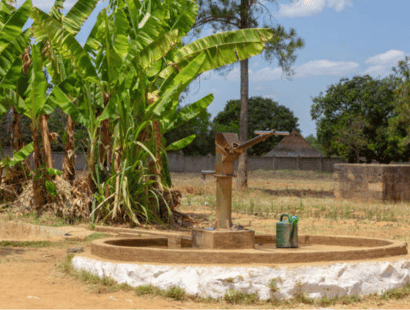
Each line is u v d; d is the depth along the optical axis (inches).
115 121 483.5
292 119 2486.5
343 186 813.2
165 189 471.2
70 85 466.6
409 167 780.6
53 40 402.0
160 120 482.3
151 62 432.5
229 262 208.2
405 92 1438.2
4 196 545.3
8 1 536.1
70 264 245.1
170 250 213.2
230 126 2319.1
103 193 442.3
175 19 510.3
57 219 446.3
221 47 450.9
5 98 481.1
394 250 238.2
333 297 203.2
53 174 477.4
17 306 177.0
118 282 210.8
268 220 529.7
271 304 194.1
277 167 1946.4
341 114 2105.1
